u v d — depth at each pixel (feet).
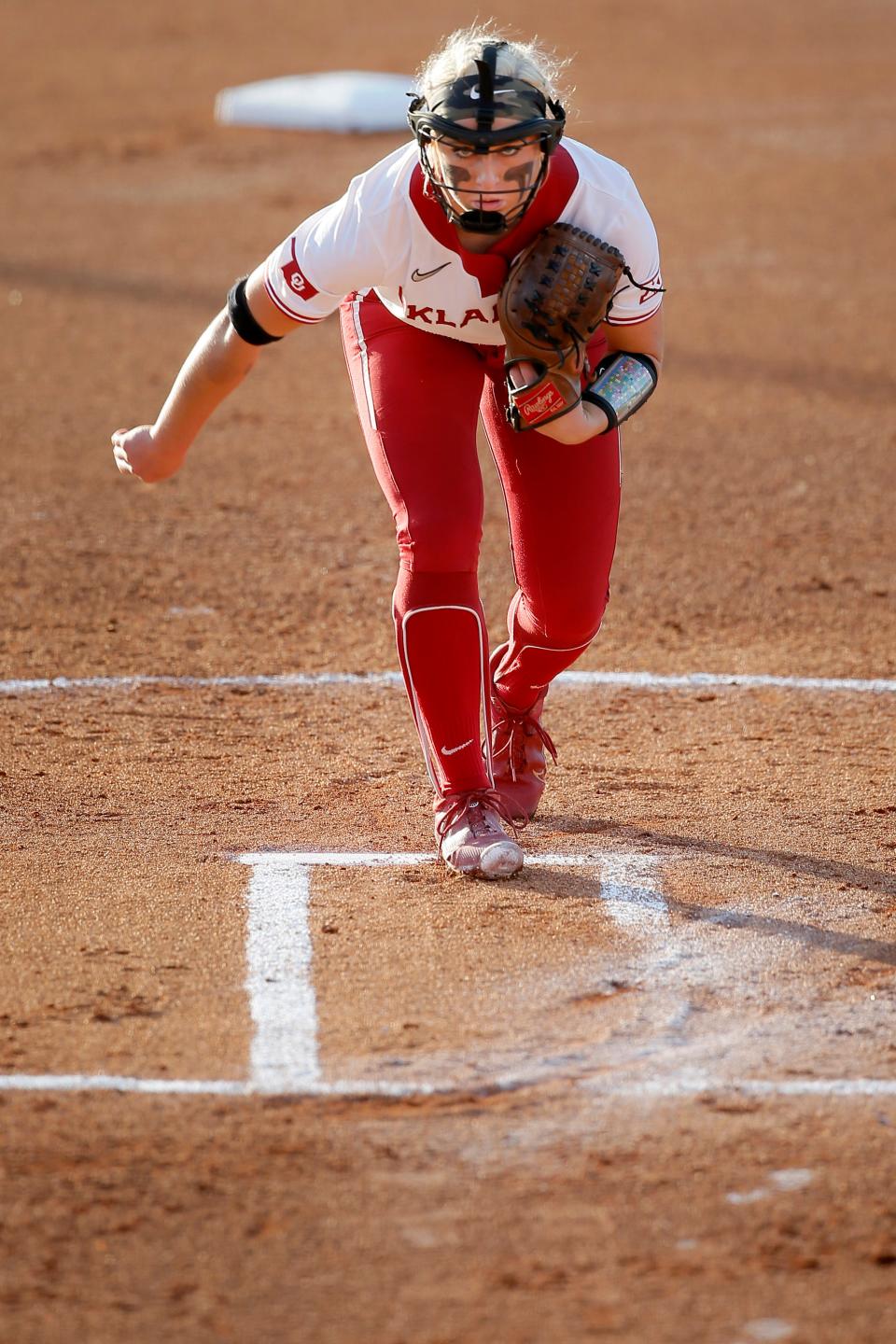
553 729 60.13
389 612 72.79
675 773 56.13
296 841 50.44
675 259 146.30
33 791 54.08
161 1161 33.73
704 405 108.27
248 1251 30.99
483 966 42.47
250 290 43.27
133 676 64.95
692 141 193.16
